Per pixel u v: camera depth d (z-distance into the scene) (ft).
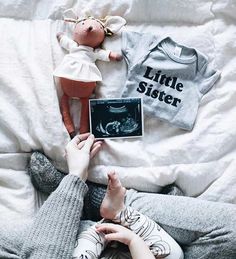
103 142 4.33
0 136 4.31
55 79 4.34
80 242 3.85
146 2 4.40
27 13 4.45
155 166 4.27
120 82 4.40
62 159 4.28
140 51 4.38
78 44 4.33
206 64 4.37
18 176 4.27
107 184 4.30
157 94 4.36
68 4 4.45
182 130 4.37
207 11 4.42
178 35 4.43
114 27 4.37
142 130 4.35
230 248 3.75
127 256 3.98
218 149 4.28
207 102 4.39
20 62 4.33
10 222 4.03
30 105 4.26
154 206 4.06
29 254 3.69
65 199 3.89
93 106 4.34
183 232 3.93
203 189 4.33
